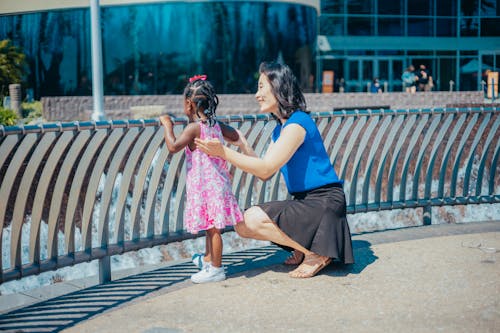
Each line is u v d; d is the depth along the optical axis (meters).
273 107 3.97
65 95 26.09
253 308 3.40
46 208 4.98
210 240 3.92
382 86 33.38
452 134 5.33
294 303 3.47
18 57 24.98
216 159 3.82
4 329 3.20
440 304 3.39
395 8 33.22
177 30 24.92
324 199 3.89
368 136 4.99
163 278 4.06
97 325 3.21
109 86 25.23
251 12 25.17
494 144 6.06
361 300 3.49
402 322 3.14
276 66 3.93
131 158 4.04
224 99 21.92
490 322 3.11
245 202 4.73
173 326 3.16
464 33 34.16
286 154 3.80
